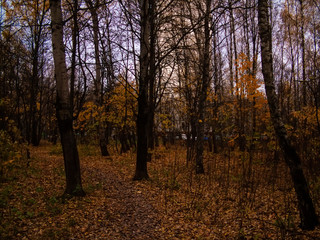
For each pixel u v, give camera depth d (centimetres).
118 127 1831
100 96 1670
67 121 719
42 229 497
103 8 949
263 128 1281
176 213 658
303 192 498
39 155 1606
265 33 538
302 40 1817
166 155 1752
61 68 710
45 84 2469
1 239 434
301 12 1894
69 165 721
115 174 1095
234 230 545
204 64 1162
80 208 631
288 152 505
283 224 508
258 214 638
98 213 615
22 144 1084
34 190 745
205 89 1167
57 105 716
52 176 951
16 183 786
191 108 1421
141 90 981
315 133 1009
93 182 919
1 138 847
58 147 1747
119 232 525
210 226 574
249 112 1445
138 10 1075
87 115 1881
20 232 473
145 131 1002
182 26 1057
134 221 590
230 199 779
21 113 1991
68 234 488
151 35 1041
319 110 930
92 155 1702
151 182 955
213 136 1786
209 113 1544
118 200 737
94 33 1299
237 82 1277
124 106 1589
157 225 577
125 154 1741
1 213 535
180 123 2292
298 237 468
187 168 1275
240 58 1221
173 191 857
